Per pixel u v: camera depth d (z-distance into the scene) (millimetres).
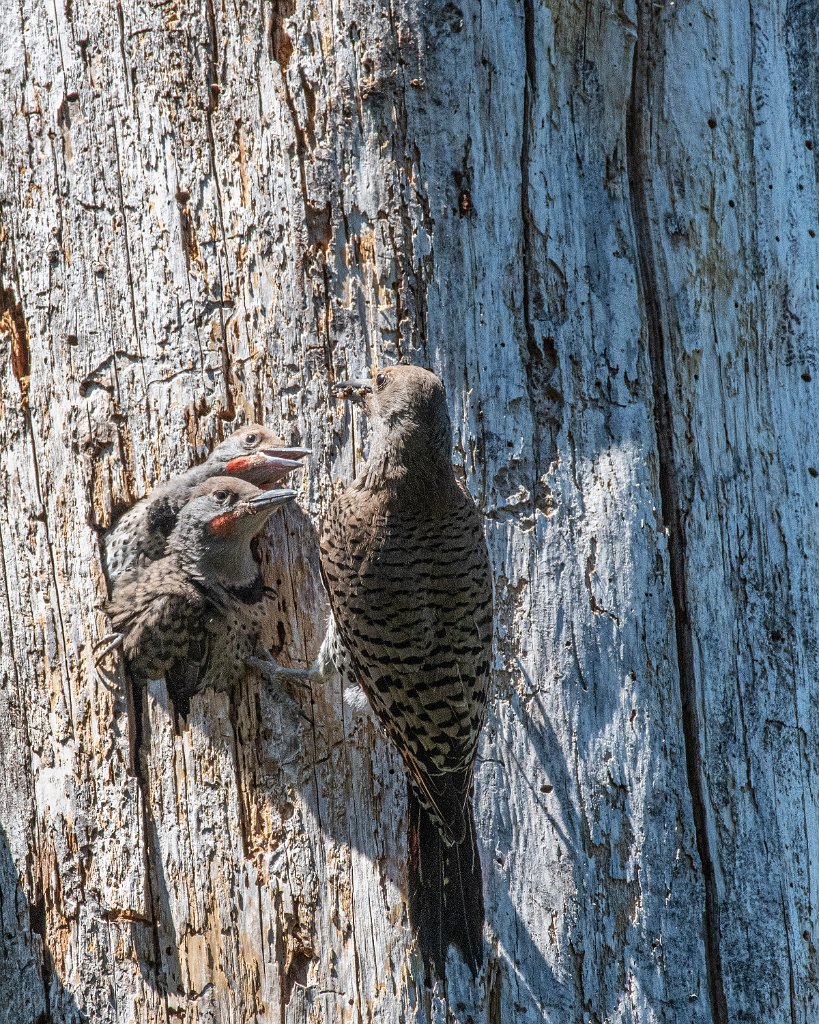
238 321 10188
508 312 10078
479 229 10031
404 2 9938
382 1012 9359
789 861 10016
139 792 9969
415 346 9992
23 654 10422
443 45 10008
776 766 10125
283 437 10141
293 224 10008
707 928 9688
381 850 9703
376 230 9953
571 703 9781
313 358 10070
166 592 9812
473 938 9188
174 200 10258
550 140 10250
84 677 10188
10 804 10297
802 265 11055
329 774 9867
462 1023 9289
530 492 10008
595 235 10281
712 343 10508
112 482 10336
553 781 9695
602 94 10406
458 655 9445
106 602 10211
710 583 10164
